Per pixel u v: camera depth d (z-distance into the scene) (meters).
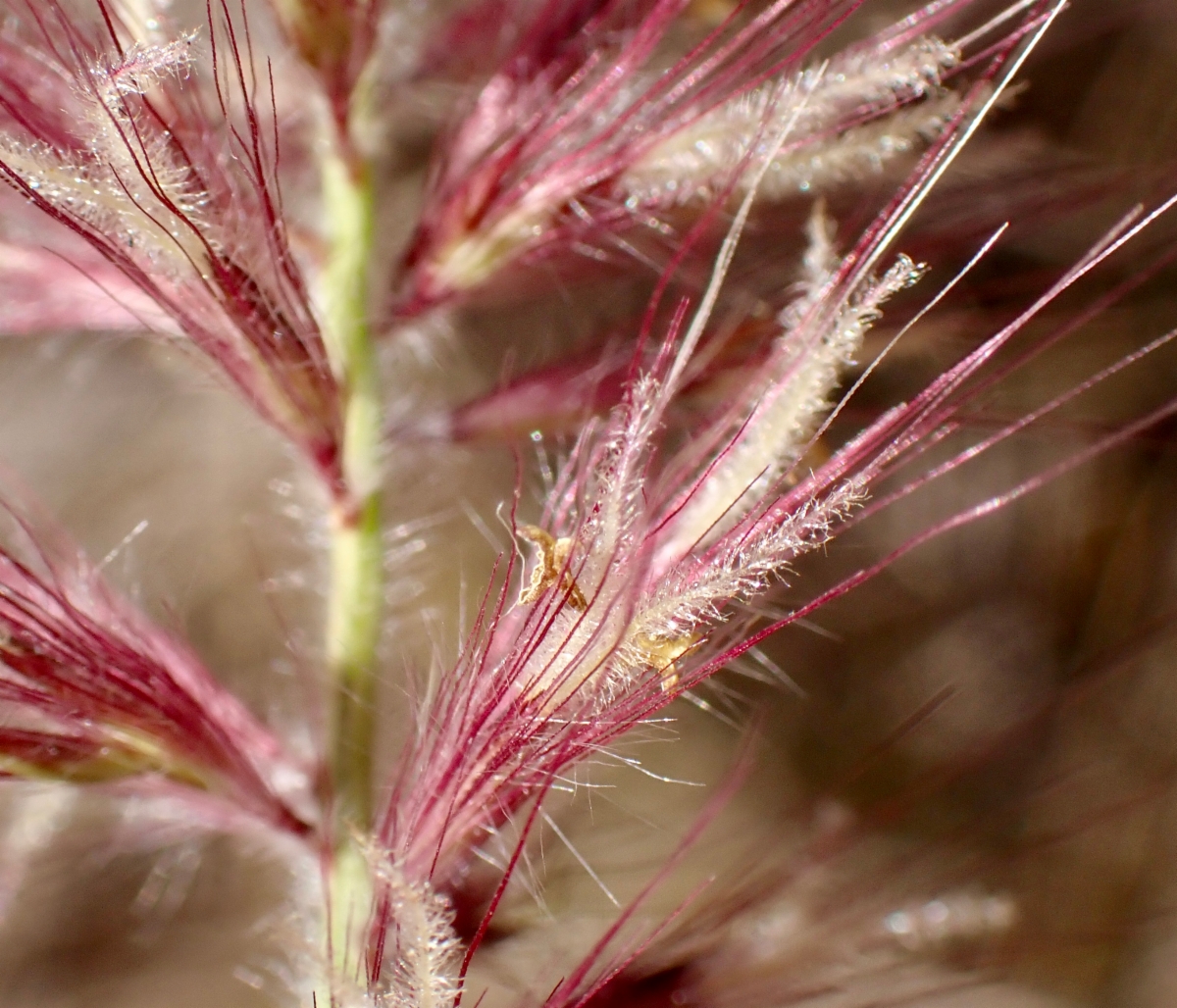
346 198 0.07
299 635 0.07
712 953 0.07
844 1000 0.07
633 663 0.06
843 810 0.07
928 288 0.08
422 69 0.07
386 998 0.06
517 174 0.06
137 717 0.06
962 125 0.07
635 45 0.06
